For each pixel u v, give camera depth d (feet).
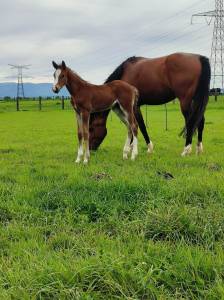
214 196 21.49
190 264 13.48
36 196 23.31
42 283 12.40
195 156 38.83
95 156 40.68
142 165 34.42
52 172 30.71
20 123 108.17
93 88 36.32
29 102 239.50
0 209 21.04
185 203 20.79
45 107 195.31
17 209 21.06
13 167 34.86
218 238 16.37
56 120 118.21
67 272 12.78
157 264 13.66
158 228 17.26
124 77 42.09
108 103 37.06
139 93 41.37
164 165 33.58
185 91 38.68
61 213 20.21
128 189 23.03
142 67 40.96
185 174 28.99
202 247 15.39
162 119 114.73
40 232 18.29
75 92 36.06
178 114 138.31
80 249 15.58
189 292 12.15
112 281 12.12
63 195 22.56
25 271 13.38
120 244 15.96
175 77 38.88
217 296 11.57
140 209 19.57
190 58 38.58
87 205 20.94
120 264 13.04
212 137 62.59
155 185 23.68
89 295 11.64
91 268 12.79
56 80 35.24
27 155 44.32
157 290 12.07
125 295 11.72
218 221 17.26
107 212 20.04
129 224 18.04
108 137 67.97
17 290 12.09
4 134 77.00
